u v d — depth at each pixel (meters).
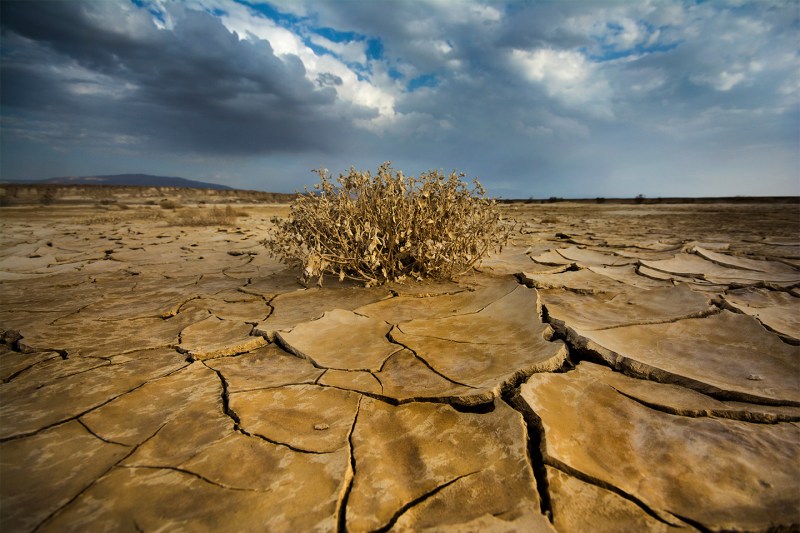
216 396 1.65
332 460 1.25
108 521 1.02
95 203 22.11
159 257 5.36
